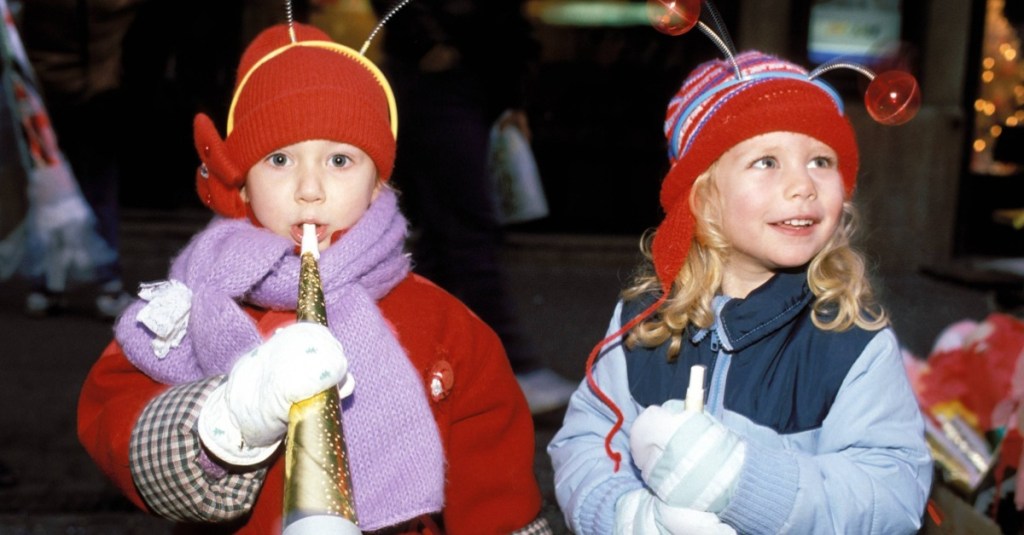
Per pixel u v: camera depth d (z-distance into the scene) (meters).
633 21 8.37
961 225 8.30
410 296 2.16
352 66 2.12
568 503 2.16
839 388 2.04
